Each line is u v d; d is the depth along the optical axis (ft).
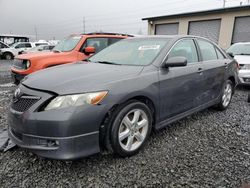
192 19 58.95
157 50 11.28
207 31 56.75
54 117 7.66
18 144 8.45
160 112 10.56
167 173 8.48
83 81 8.50
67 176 8.20
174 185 7.83
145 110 9.80
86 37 22.35
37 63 19.16
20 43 78.54
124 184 7.84
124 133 9.16
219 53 15.75
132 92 9.03
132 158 9.43
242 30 49.73
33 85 8.61
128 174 8.38
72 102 7.83
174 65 10.34
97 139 8.35
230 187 7.77
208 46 14.74
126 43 13.20
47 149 7.88
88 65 11.03
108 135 8.75
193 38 13.47
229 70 15.93
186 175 8.38
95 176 8.22
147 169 8.70
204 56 13.87
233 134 12.08
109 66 10.60
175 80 11.02
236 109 16.76
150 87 9.77
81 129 7.88
